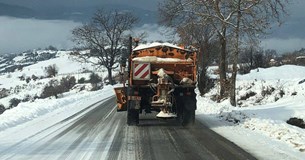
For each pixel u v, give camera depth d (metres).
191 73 15.04
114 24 67.50
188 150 9.99
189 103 14.62
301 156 9.07
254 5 21.19
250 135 11.97
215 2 22.25
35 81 92.06
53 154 9.56
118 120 16.41
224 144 10.69
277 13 21.45
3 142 11.34
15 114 18.23
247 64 59.44
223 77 25.72
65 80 73.50
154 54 15.54
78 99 30.45
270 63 66.62
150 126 14.48
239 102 27.14
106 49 67.94
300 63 65.19
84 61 69.44
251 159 8.91
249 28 21.80
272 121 13.55
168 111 14.06
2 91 78.56
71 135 12.48
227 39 24.02
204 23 23.27
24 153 9.72
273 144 10.52
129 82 14.79
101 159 9.02
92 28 67.75
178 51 15.51
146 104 15.13
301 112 15.66
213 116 17.20
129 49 17.62
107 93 40.44
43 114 19.53
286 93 25.25
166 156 9.33
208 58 36.41
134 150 10.03
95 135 12.46
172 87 14.30
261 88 28.91
